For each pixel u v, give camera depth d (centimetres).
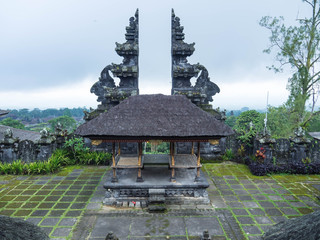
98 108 1745
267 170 1426
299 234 398
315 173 1441
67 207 1045
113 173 1102
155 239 838
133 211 1019
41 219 950
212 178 1380
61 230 882
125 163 1140
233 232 875
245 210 1027
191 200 1081
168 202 1080
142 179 1114
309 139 1551
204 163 1641
